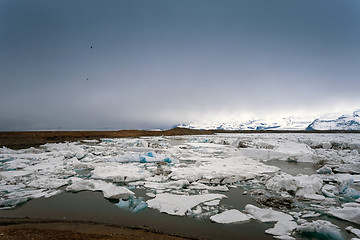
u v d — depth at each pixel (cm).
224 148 2541
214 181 1079
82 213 706
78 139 4344
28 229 570
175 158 1805
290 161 1741
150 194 896
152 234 558
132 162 1648
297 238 559
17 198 809
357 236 559
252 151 1922
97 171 1235
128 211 723
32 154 2012
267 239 550
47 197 855
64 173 1255
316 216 693
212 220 647
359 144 2145
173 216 683
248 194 909
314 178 1012
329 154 1808
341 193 908
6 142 2858
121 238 521
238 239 548
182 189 970
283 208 754
